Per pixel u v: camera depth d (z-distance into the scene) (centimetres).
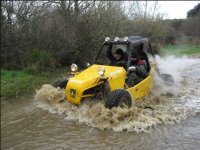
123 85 669
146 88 703
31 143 531
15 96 895
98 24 1320
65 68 1269
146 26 1309
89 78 649
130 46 706
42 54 1252
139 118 568
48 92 754
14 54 1264
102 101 645
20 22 1285
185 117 529
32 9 1318
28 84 1022
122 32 1335
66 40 1291
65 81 764
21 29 1280
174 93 645
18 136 571
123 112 575
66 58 1323
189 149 414
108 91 637
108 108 597
